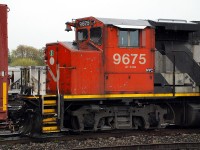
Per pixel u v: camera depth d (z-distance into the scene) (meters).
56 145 10.79
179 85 13.97
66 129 13.15
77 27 13.67
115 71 12.72
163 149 10.25
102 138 12.00
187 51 14.48
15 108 12.90
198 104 14.56
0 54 10.88
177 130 13.86
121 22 12.84
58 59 12.96
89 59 12.41
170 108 14.46
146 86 13.17
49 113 11.92
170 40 14.27
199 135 12.73
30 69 12.77
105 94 12.58
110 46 12.60
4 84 10.91
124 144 11.05
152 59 13.27
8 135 12.49
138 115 13.45
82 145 10.88
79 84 12.30
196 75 14.44
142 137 12.18
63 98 12.00
